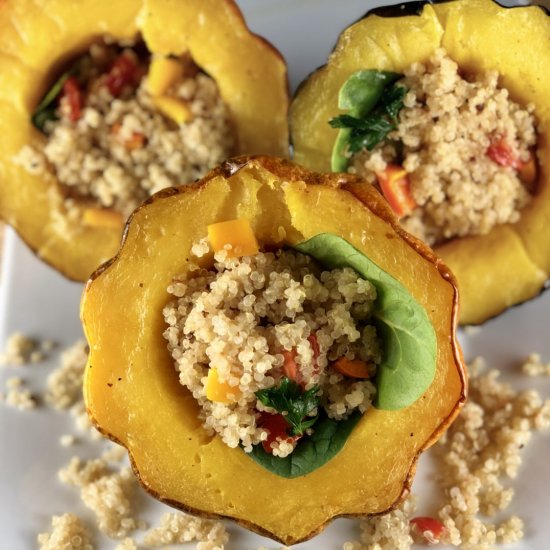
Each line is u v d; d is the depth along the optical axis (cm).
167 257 20
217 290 20
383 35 24
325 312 21
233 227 20
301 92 25
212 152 28
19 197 28
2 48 26
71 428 28
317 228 20
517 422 27
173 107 28
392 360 21
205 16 25
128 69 28
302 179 20
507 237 27
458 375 20
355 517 21
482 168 26
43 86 27
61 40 26
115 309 20
